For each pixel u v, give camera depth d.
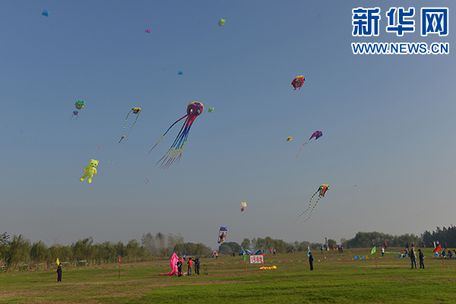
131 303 23.77
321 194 54.25
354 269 43.81
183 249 156.25
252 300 23.02
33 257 97.56
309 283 29.92
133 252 130.88
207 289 28.58
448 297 21.78
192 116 30.09
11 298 28.17
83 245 112.69
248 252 98.25
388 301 21.14
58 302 25.44
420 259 43.47
